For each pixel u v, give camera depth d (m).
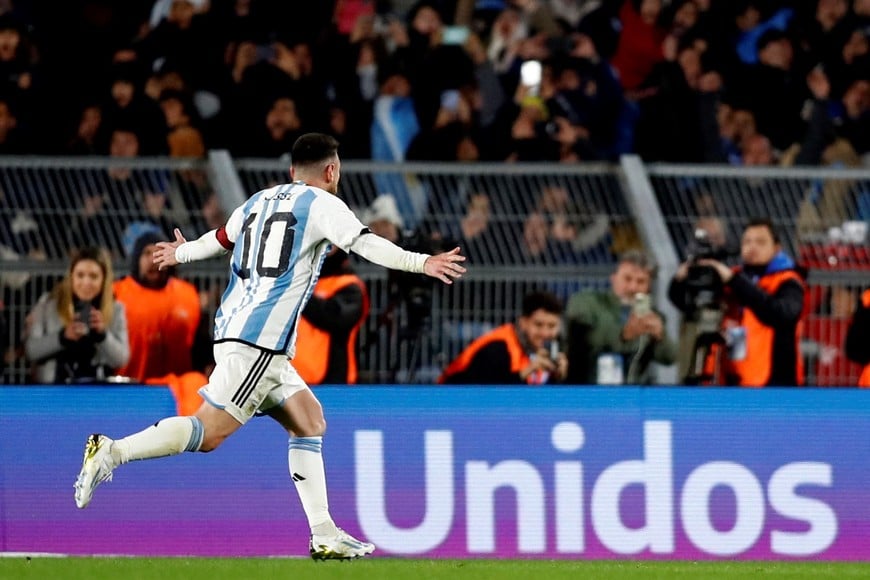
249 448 25.28
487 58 41.38
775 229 31.80
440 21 43.34
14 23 39.12
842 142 41.91
